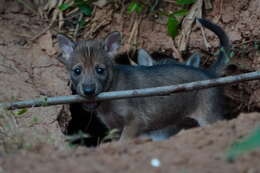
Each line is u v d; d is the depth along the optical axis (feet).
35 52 50.49
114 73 40.63
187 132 27.71
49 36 51.88
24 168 23.81
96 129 54.44
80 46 40.40
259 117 27.84
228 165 22.40
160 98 41.37
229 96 50.19
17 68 48.29
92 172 22.88
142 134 42.70
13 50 49.98
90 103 38.63
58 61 50.21
